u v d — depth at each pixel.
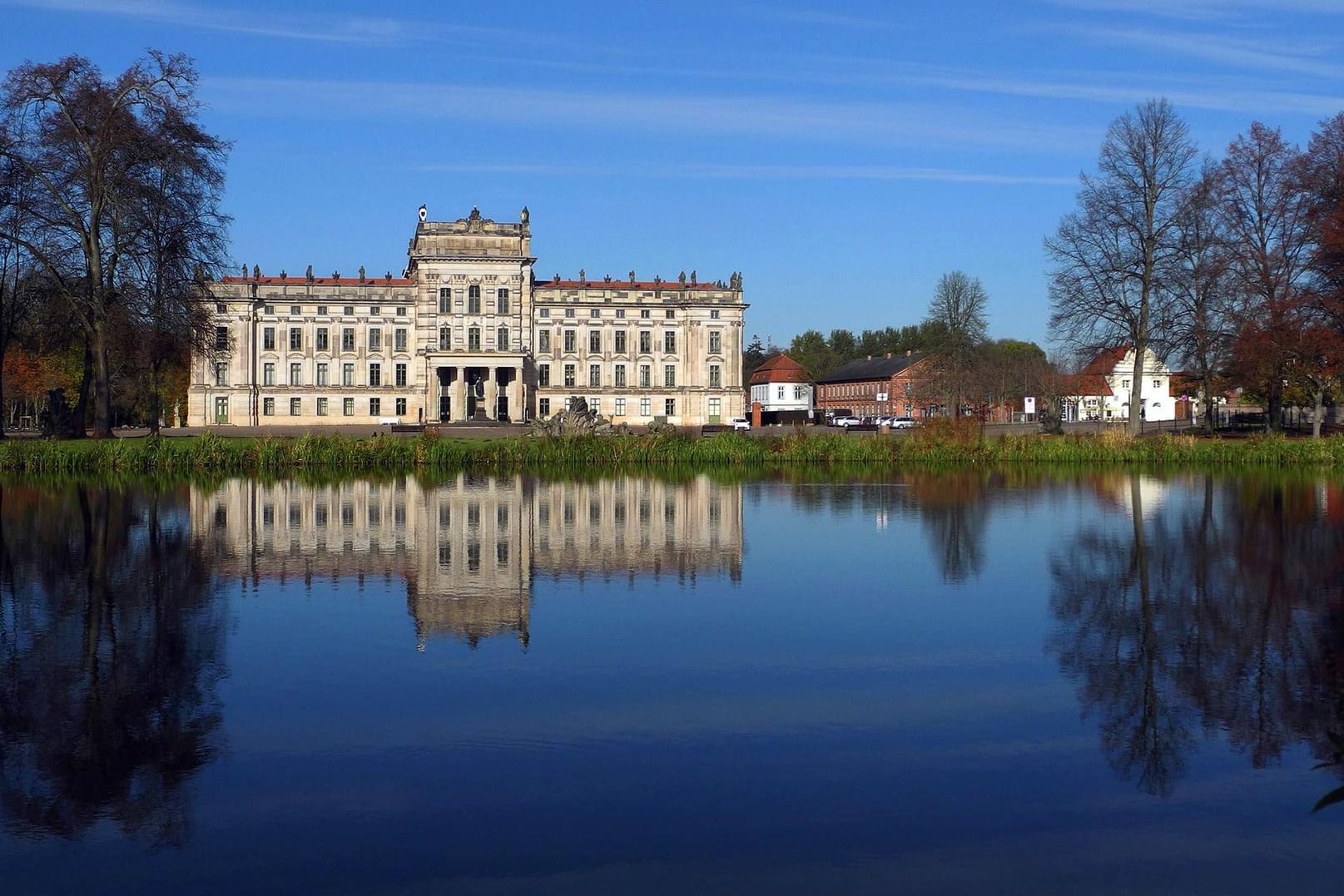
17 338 77.12
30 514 41.84
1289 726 15.95
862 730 15.77
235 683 18.09
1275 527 37.78
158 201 68.88
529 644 20.89
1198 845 12.21
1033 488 55.84
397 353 147.88
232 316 143.50
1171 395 166.12
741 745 15.15
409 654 20.06
